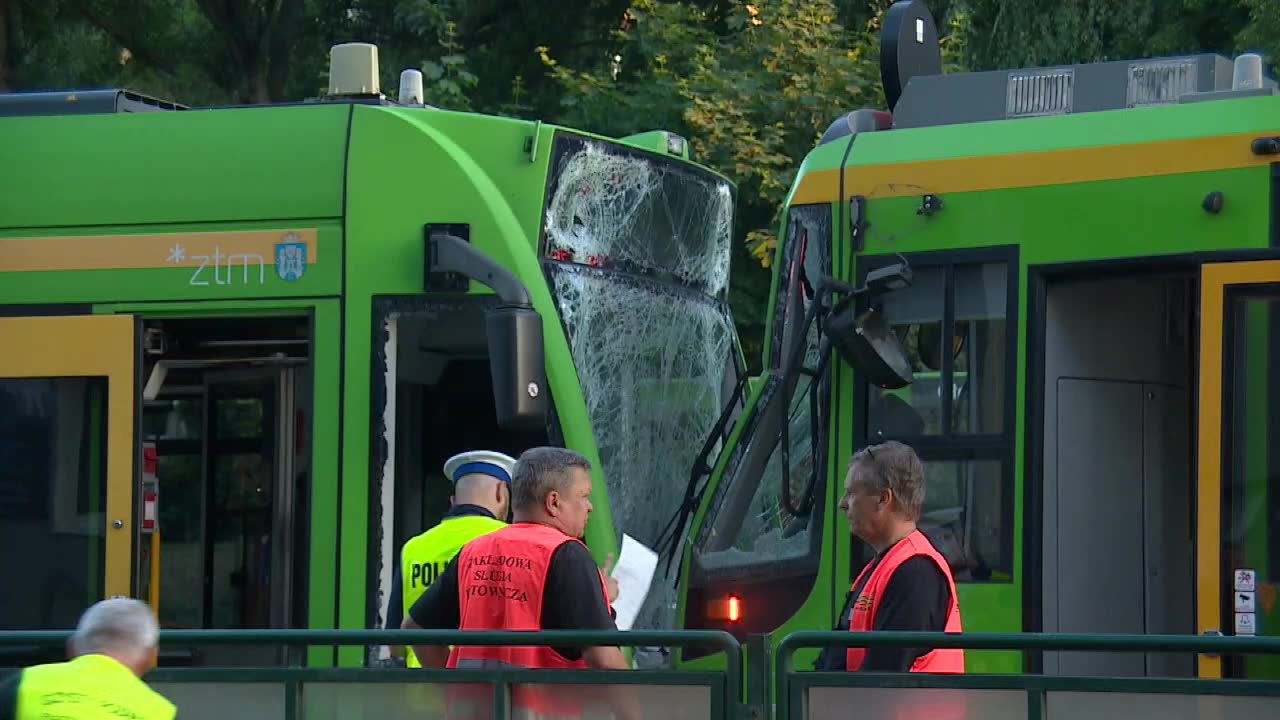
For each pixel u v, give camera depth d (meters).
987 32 57.81
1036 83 27.19
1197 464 23.83
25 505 28.05
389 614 23.44
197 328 28.64
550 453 19.86
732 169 52.91
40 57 65.62
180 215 28.09
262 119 28.27
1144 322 26.16
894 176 26.45
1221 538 23.55
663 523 30.80
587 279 29.31
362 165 27.70
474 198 27.45
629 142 32.91
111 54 68.25
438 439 28.64
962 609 25.20
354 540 27.08
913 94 27.94
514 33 67.81
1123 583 25.56
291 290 27.59
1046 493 25.02
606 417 29.33
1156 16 54.56
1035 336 25.12
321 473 27.33
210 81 69.50
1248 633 23.27
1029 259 25.31
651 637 18.19
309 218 27.72
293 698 19.05
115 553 27.70
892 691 17.62
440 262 27.03
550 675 18.47
